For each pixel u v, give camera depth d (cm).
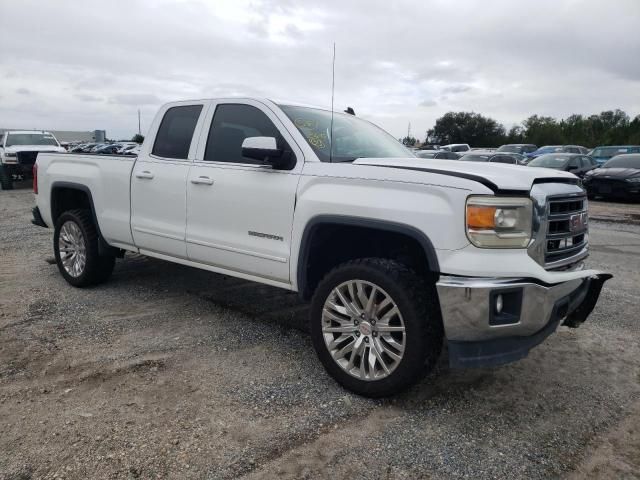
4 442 270
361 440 280
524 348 298
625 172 1564
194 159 437
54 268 639
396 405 318
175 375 350
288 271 366
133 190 482
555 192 314
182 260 455
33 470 248
